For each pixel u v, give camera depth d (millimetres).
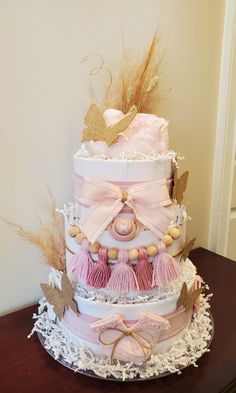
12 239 945
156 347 785
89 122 761
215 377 767
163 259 733
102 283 732
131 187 714
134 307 741
